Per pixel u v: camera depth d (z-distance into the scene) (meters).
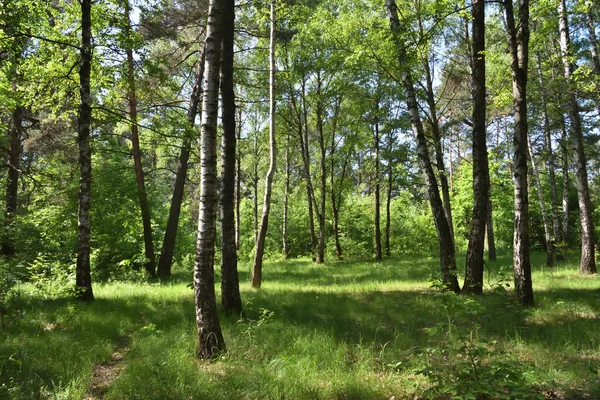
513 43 8.81
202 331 5.61
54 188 15.94
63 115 12.44
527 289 8.40
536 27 15.01
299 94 21.94
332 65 19.11
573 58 11.20
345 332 6.84
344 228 31.38
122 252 17.19
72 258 14.98
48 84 11.44
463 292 9.85
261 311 8.34
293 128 23.94
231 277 8.27
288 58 20.80
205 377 4.66
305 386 4.42
